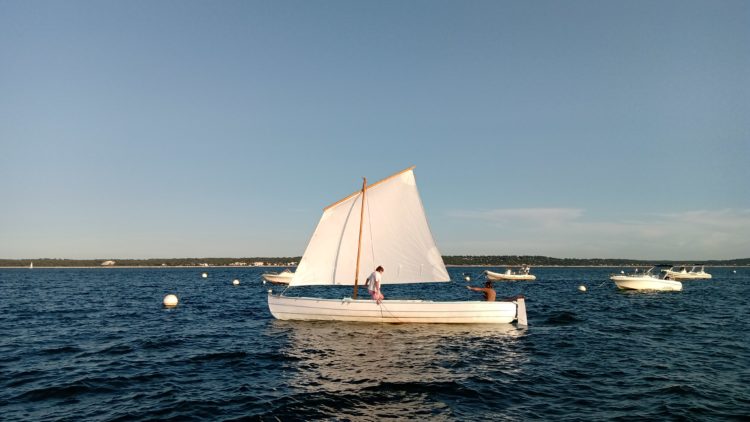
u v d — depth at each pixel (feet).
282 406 39.04
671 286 183.93
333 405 39.40
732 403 40.09
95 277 384.68
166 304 125.39
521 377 48.91
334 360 56.49
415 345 65.98
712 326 87.51
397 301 81.15
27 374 49.93
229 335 74.95
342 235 83.51
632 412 37.96
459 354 60.18
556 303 136.56
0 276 407.44
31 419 36.17
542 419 36.24
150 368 52.85
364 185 83.35
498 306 83.05
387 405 39.50
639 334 77.66
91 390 44.06
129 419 36.17
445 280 80.43
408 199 81.87
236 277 387.96
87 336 74.90
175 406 39.22
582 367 53.62
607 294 176.35
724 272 599.98
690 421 35.76
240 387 44.88
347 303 82.23
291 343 67.21
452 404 39.83
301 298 84.84
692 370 52.29
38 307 122.72
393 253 82.58
